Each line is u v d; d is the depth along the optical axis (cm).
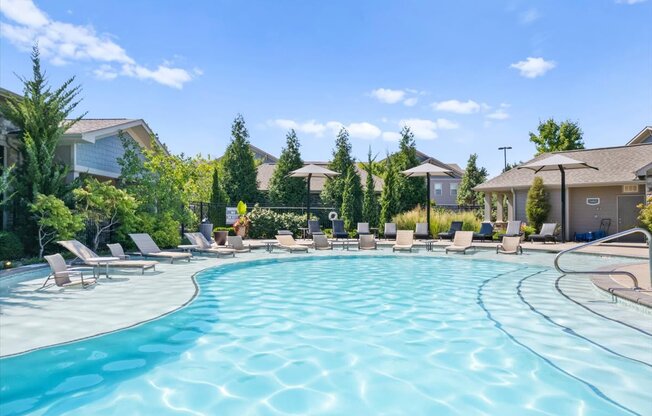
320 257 1594
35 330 600
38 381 460
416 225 2098
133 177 1666
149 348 566
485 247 1842
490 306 819
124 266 1049
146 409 406
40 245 1240
